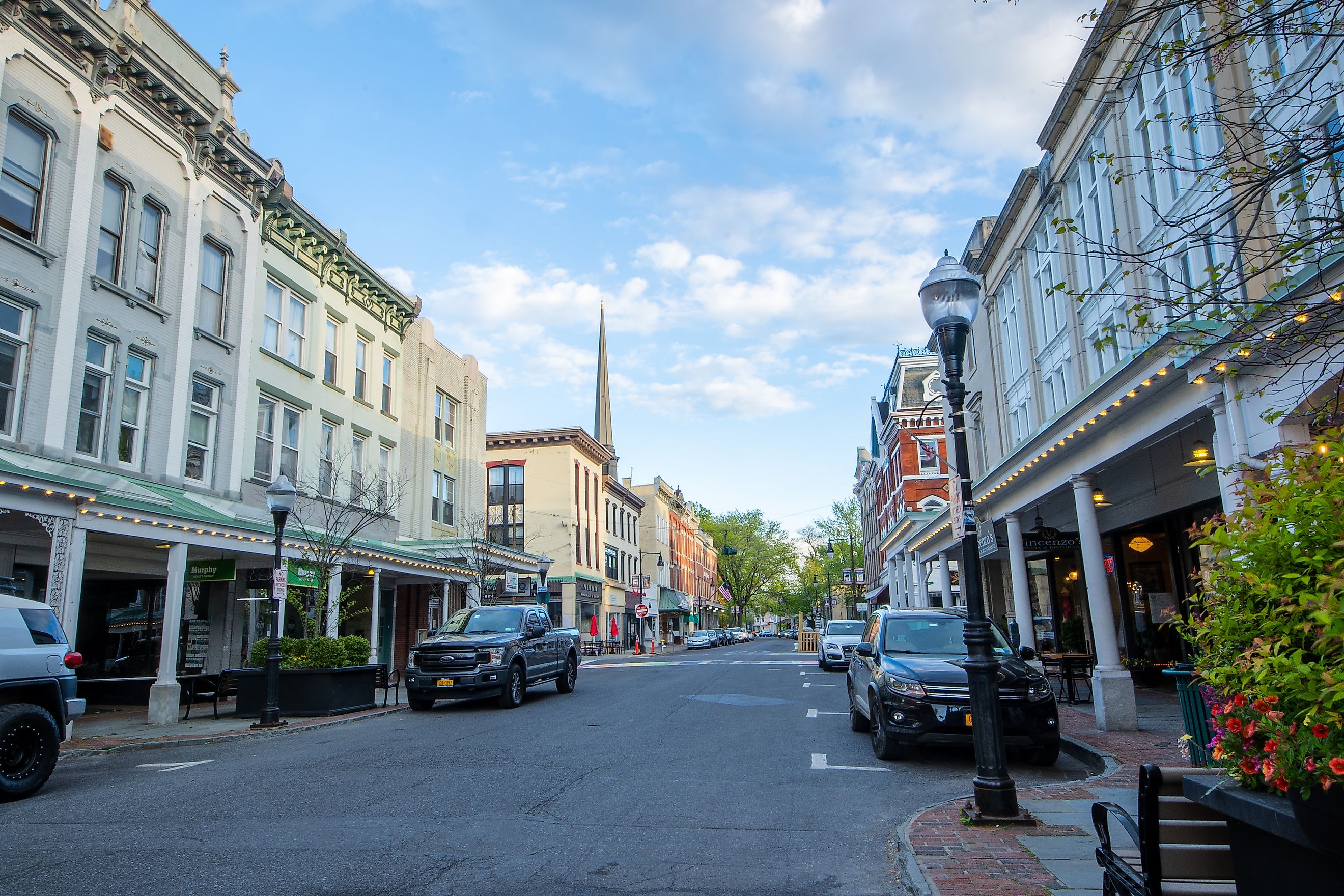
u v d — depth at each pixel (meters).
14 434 14.51
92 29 16.05
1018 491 16.53
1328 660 2.43
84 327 15.85
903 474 40.53
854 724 12.16
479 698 18.78
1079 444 12.72
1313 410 5.80
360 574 22.52
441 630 17.81
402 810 7.46
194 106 18.70
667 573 76.88
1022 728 9.48
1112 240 14.81
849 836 6.60
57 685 8.95
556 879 5.51
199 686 15.77
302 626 22.09
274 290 22.16
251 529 16.73
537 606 18.73
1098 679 11.70
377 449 26.83
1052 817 6.78
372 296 26.73
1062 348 17.89
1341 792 2.24
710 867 5.77
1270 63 9.34
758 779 8.84
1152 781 3.18
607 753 10.41
